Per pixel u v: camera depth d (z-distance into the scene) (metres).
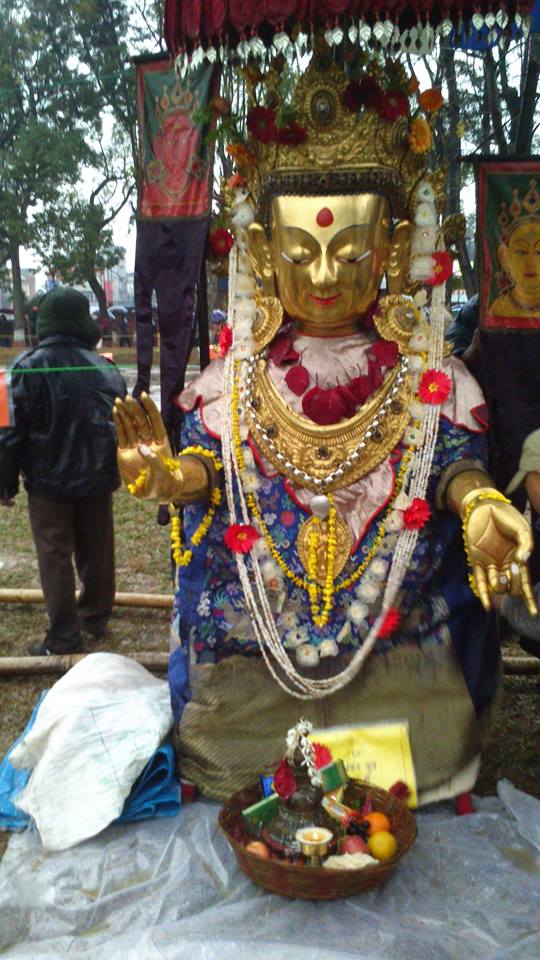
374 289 2.71
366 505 2.68
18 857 2.58
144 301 2.87
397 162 2.64
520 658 3.85
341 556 2.68
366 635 2.70
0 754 3.30
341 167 2.58
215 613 2.76
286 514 2.71
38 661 3.93
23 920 2.35
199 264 2.75
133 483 2.49
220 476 2.77
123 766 2.68
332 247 2.60
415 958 2.17
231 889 2.43
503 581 2.31
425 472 2.65
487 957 2.16
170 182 2.77
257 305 2.83
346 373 2.74
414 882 2.43
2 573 5.37
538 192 2.79
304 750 2.41
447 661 2.74
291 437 2.69
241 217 2.78
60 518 4.03
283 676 2.73
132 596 4.64
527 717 3.53
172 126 2.74
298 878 2.26
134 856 2.57
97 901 2.37
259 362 2.79
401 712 2.75
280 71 2.62
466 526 2.38
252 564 2.70
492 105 3.14
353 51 2.53
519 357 2.86
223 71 2.66
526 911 2.34
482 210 2.82
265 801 2.46
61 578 4.05
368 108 2.57
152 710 2.87
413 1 2.27
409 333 2.73
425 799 2.74
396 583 2.64
